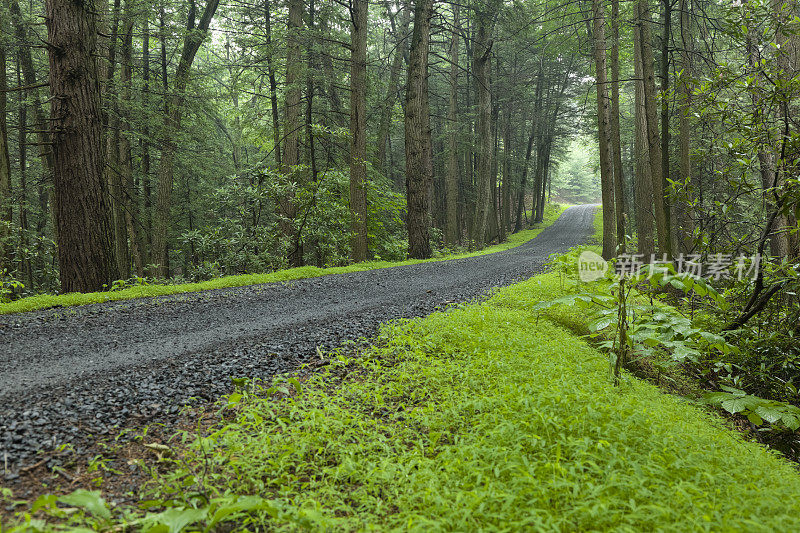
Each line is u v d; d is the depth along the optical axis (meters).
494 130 37.25
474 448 3.28
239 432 3.55
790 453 5.32
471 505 2.62
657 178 11.07
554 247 30.38
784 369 6.34
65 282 9.96
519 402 3.92
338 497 3.00
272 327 6.92
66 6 9.55
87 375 4.67
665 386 6.31
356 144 17.14
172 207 26.92
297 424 3.73
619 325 5.14
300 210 16.17
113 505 2.70
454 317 7.14
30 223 24.23
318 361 5.47
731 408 4.91
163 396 4.29
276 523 2.63
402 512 2.68
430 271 14.34
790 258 6.73
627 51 21.06
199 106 20.69
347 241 17.42
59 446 3.22
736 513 2.57
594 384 4.72
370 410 4.31
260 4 20.94
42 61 19.78
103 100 16.91
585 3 18.72
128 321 7.13
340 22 21.06
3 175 15.54
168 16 18.97
